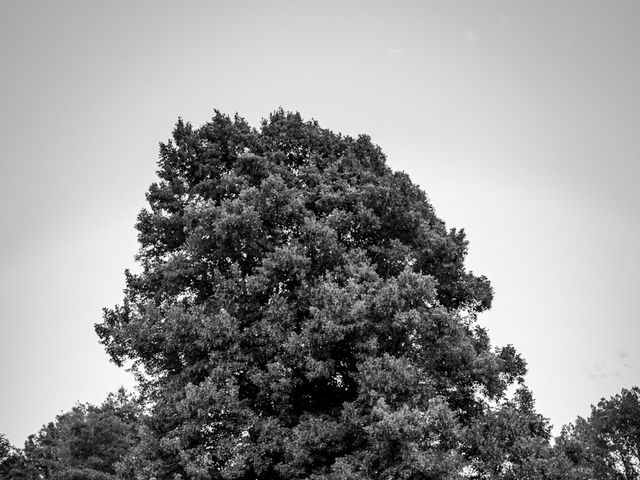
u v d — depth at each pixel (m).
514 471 15.85
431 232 19.98
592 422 40.19
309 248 17.98
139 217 21.44
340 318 15.20
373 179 20.28
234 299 17.48
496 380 18.48
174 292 19.62
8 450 40.06
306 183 20.91
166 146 22.31
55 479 32.81
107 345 20.44
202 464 14.86
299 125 23.36
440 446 14.78
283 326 16.55
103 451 35.84
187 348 16.78
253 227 17.34
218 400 15.22
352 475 13.73
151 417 17.14
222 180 20.06
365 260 17.80
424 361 16.58
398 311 14.99
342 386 18.06
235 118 23.50
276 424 15.83
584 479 16.23
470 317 21.16
